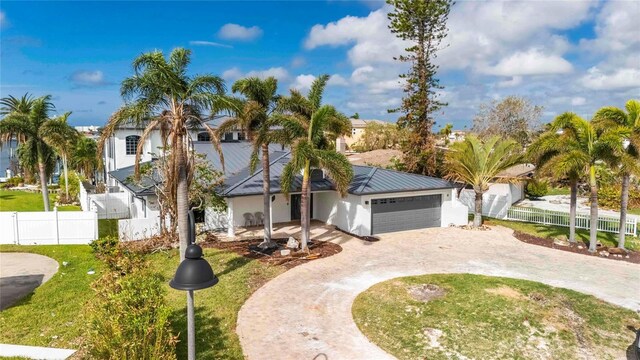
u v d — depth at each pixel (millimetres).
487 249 22641
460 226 28125
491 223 29219
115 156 37031
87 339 10047
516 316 13891
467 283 16938
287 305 14891
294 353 11703
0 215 20844
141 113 15898
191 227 7969
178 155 16406
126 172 32188
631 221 26344
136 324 8852
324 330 13078
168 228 22750
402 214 26906
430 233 26172
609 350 12109
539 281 17516
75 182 39562
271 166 28344
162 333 9391
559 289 16484
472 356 11641
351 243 23438
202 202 23031
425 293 15938
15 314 13086
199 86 16500
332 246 22594
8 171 59875
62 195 38938
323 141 22484
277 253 20656
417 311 14359
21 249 20109
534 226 28422
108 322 8984
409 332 12938
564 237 25109
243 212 26359
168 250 20719
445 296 15602
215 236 23750
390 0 38938
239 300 15164
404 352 11828
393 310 14461
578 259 20891
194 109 17109
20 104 34281
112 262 15469
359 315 14133
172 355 9125
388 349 11992
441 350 11914
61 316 13000
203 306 14438
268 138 20125
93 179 50656
